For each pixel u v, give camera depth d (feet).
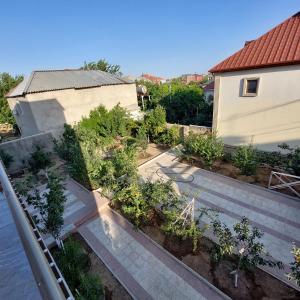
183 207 21.16
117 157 30.30
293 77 28.48
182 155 37.27
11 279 4.20
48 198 18.29
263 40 32.68
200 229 18.99
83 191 29.89
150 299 15.02
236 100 34.88
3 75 87.92
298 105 29.25
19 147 40.91
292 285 14.84
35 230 6.33
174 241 19.45
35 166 35.01
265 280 15.38
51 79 55.77
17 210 6.16
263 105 32.30
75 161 30.78
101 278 16.76
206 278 15.88
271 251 17.89
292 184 24.47
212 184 29.09
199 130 42.86
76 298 12.66
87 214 24.36
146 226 21.63
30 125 52.90
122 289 15.87
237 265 15.87
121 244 19.93
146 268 17.33
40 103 48.65
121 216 23.59
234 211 23.32
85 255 18.63
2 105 83.76
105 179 25.25
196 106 66.74
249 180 29.12
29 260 4.38
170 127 46.68
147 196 21.33
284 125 31.30
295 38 29.40
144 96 88.84
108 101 64.90
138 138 44.52
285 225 20.75
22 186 24.27
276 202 24.23
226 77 34.73
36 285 3.86
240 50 34.19
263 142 34.30
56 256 18.40
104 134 52.54
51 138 45.34
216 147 32.27
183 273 16.60
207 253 17.97
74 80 59.16
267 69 30.14
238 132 36.65
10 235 5.46
